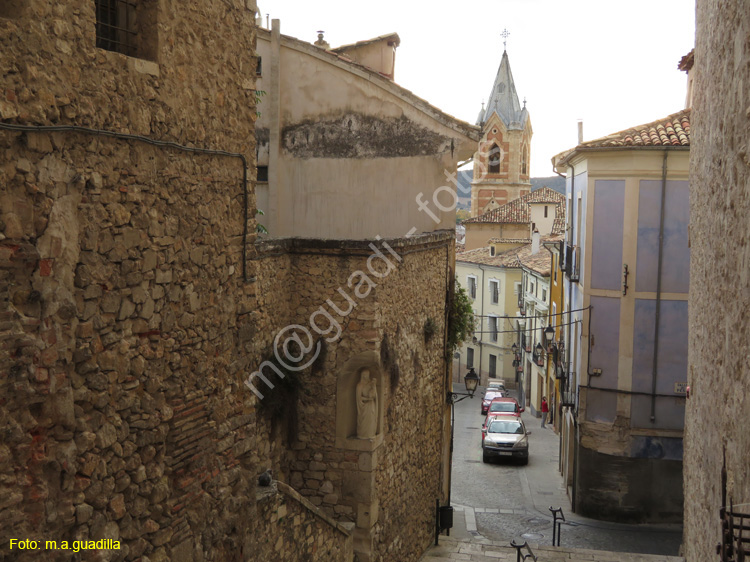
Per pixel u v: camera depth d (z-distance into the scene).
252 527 6.93
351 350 10.96
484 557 14.30
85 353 4.72
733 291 7.23
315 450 11.11
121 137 4.95
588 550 14.94
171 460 5.69
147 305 5.33
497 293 49.00
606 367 20.72
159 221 5.44
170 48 5.50
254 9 6.79
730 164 7.53
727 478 7.36
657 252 20.27
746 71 6.68
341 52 18.39
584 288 21.06
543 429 33.34
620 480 20.38
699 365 10.23
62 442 4.59
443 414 15.77
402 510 12.71
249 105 6.73
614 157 20.45
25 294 4.29
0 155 4.06
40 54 4.27
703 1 10.37
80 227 4.64
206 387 6.14
